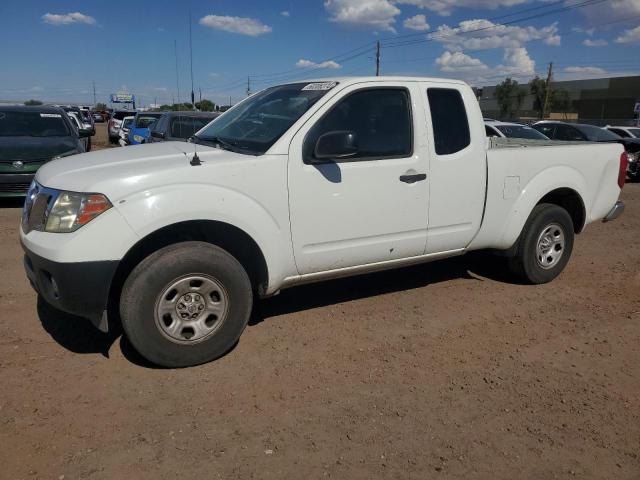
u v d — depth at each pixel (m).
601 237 8.10
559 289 5.50
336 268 4.25
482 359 3.95
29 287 5.04
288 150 3.84
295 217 3.90
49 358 3.71
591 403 3.41
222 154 3.87
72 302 3.36
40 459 2.71
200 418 3.10
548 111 66.00
